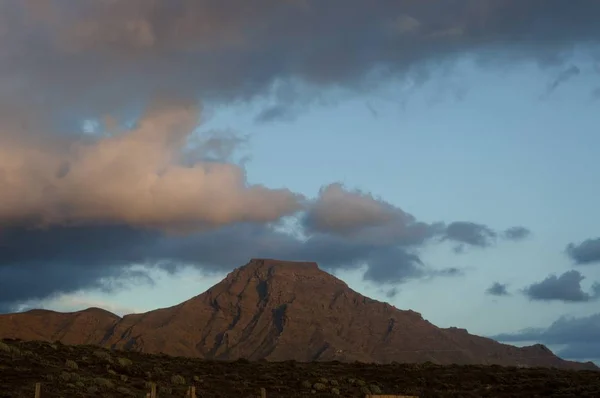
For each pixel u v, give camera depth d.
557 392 66.75
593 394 63.97
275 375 72.25
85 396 51.31
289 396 62.16
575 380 73.50
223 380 67.44
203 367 73.69
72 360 63.69
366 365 81.94
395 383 72.88
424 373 77.31
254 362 80.88
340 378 72.12
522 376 76.44
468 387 71.31
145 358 75.19
